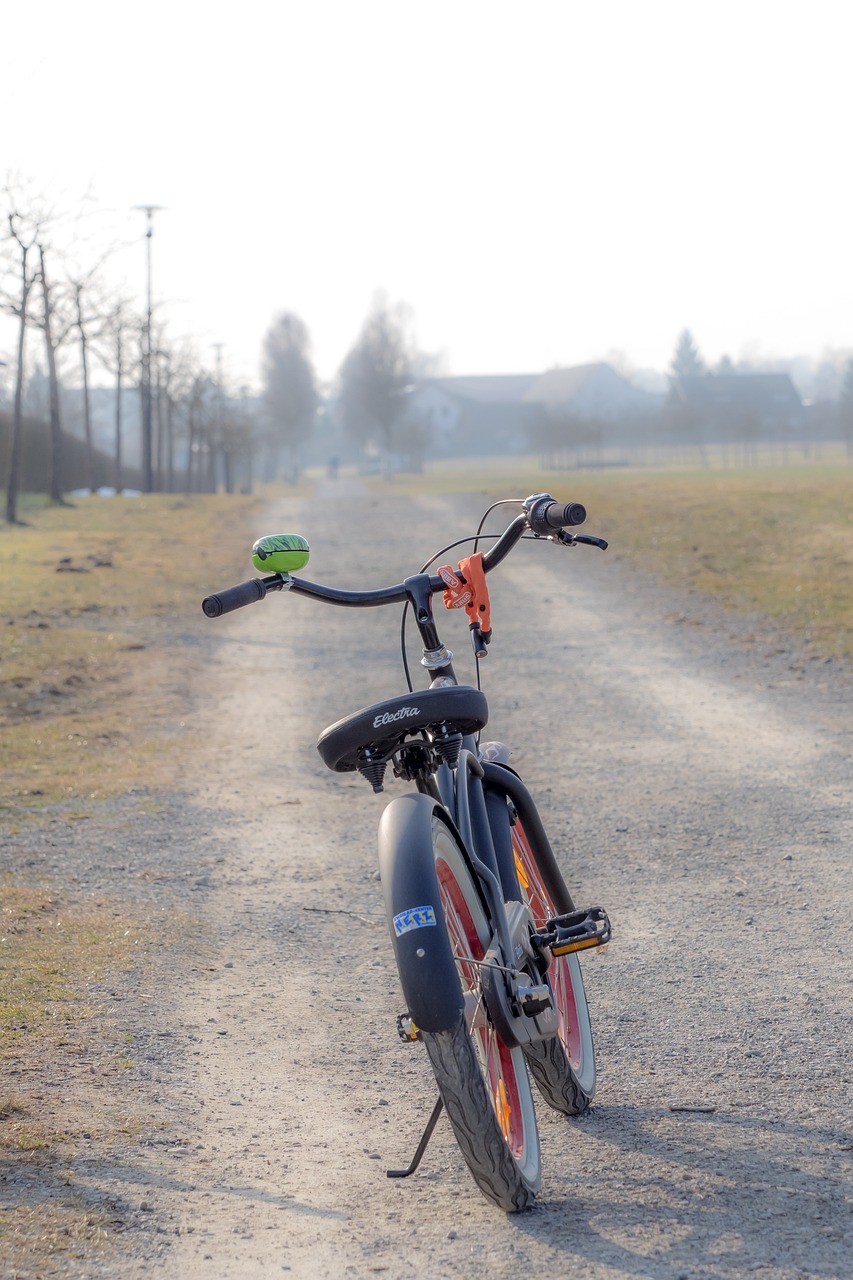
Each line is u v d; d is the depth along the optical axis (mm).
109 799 7992
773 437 135250
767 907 5582
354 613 17984
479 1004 2855
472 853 2992
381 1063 4035
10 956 4871
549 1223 2857
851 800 7422
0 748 9438
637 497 35188
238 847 6922
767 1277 2570
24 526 32906
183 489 83688
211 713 11094
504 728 10156
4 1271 2582
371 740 2928
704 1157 3211
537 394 179000
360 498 44250
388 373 132125
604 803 7664
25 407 85062
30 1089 3627
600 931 3125
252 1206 2986
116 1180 3074
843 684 11305
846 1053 3938
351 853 6832
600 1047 4113
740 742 9227
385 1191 3088
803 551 21312
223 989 4715
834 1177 3059
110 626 16375
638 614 16750
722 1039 4117
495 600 18719
